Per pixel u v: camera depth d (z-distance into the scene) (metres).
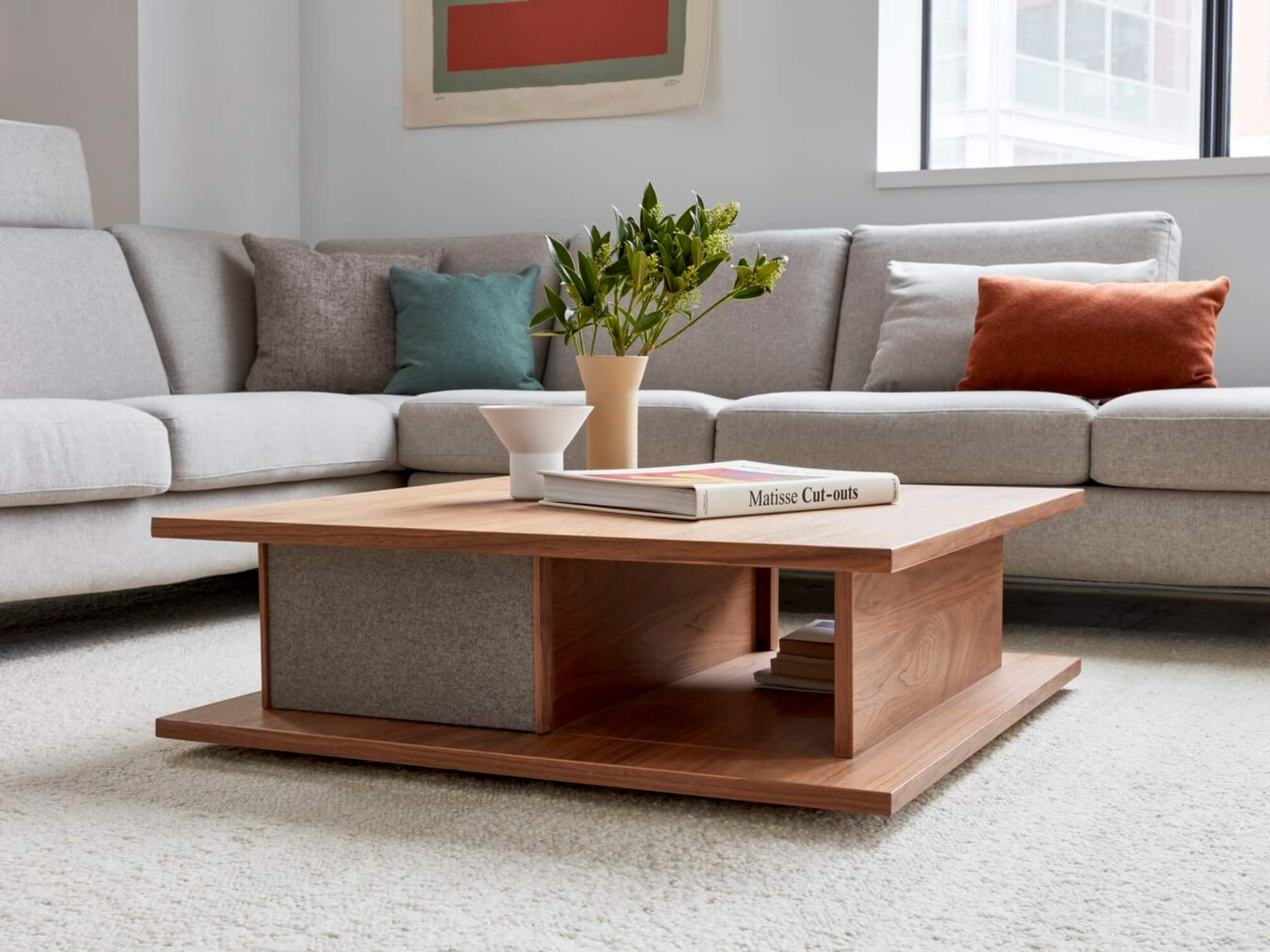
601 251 1.95
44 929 1.15
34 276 3.20
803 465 2.78
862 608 1.53
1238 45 4.05
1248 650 2.49
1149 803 1.50
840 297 3.60
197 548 2.70
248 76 4.45
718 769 1.46
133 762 1.69
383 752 1.61
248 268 3.87
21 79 4.21
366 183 4.58
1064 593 3.31
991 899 1.21
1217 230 3.55
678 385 3.62
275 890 1.24
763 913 1.17
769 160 4.04
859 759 1.50
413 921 1.16
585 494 1.70
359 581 1.73
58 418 2.38
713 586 2.03
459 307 3.68
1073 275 3.19
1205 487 2.47
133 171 4.07
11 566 2.34
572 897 1.22
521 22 4.32
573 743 1.58
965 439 2.64
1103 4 4.20
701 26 4.08
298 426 2.90
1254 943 1.10
